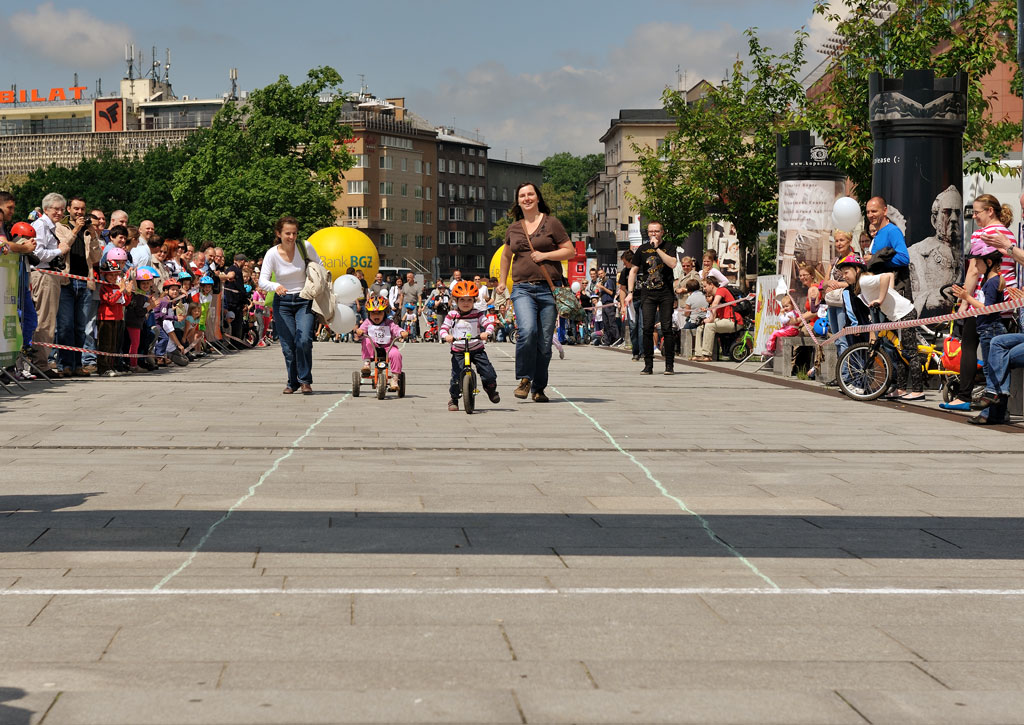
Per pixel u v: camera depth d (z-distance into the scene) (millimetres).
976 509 6746
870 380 13602
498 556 5426
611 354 25625
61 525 5988
